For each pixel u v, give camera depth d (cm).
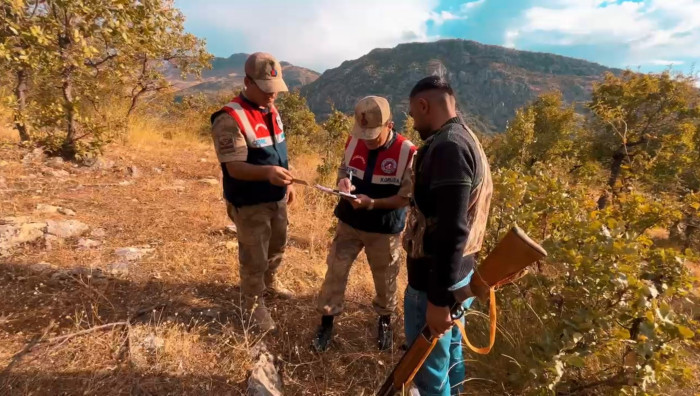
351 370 271
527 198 325
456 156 160
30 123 610
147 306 292
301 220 541
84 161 629
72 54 564
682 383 242
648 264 261
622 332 220
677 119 2603
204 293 322
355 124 258
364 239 281
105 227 422
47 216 418
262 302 292
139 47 662
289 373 258
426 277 190
